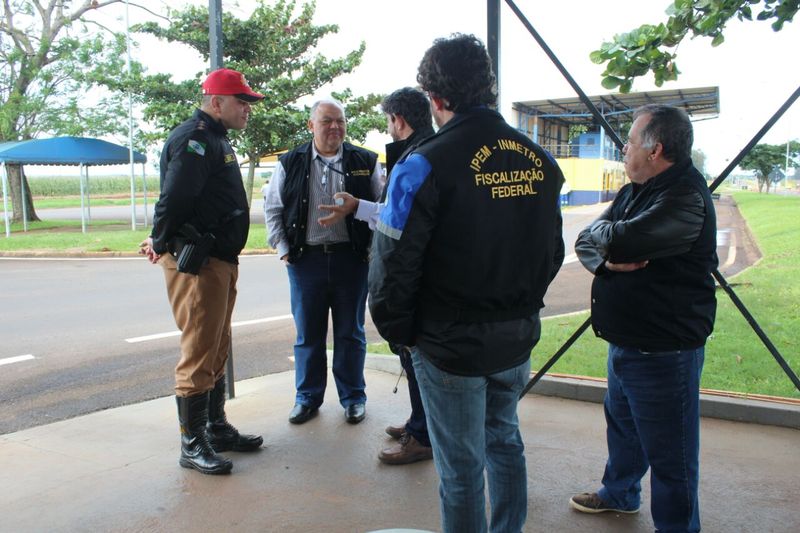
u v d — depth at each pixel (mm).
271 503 3037
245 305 8828
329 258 3990
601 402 4344
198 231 3229
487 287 2010
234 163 3400
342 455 3586
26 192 24219
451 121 2051
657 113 2389
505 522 2373
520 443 2361
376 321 2045
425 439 3482
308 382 4137
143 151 21547
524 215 2070
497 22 3465
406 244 1924
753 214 24641
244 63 19453
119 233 19203
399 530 2627
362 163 4055
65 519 2887
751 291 8500
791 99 3115
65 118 20984
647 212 2336
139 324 7551
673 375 2420
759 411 3920
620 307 2482
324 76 20516
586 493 3014
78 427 4066
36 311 8328
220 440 3602
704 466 3369
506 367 2107
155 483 3242
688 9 3002
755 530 2777
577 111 35500
